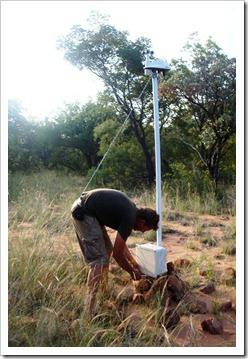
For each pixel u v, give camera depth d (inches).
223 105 417.4
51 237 227.8
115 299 168.2
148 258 173.9
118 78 497.4
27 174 621.6
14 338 141.6
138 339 141.1
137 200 384.5
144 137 498.3
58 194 403.9
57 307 157.2
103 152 530.0
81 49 478.6
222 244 250.8
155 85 181.3
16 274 176.4
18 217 285.4
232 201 359.6
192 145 461.4
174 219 318.0
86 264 181.0
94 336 137.9
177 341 146.1
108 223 168.2
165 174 478.0
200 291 179.8
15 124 706.2
